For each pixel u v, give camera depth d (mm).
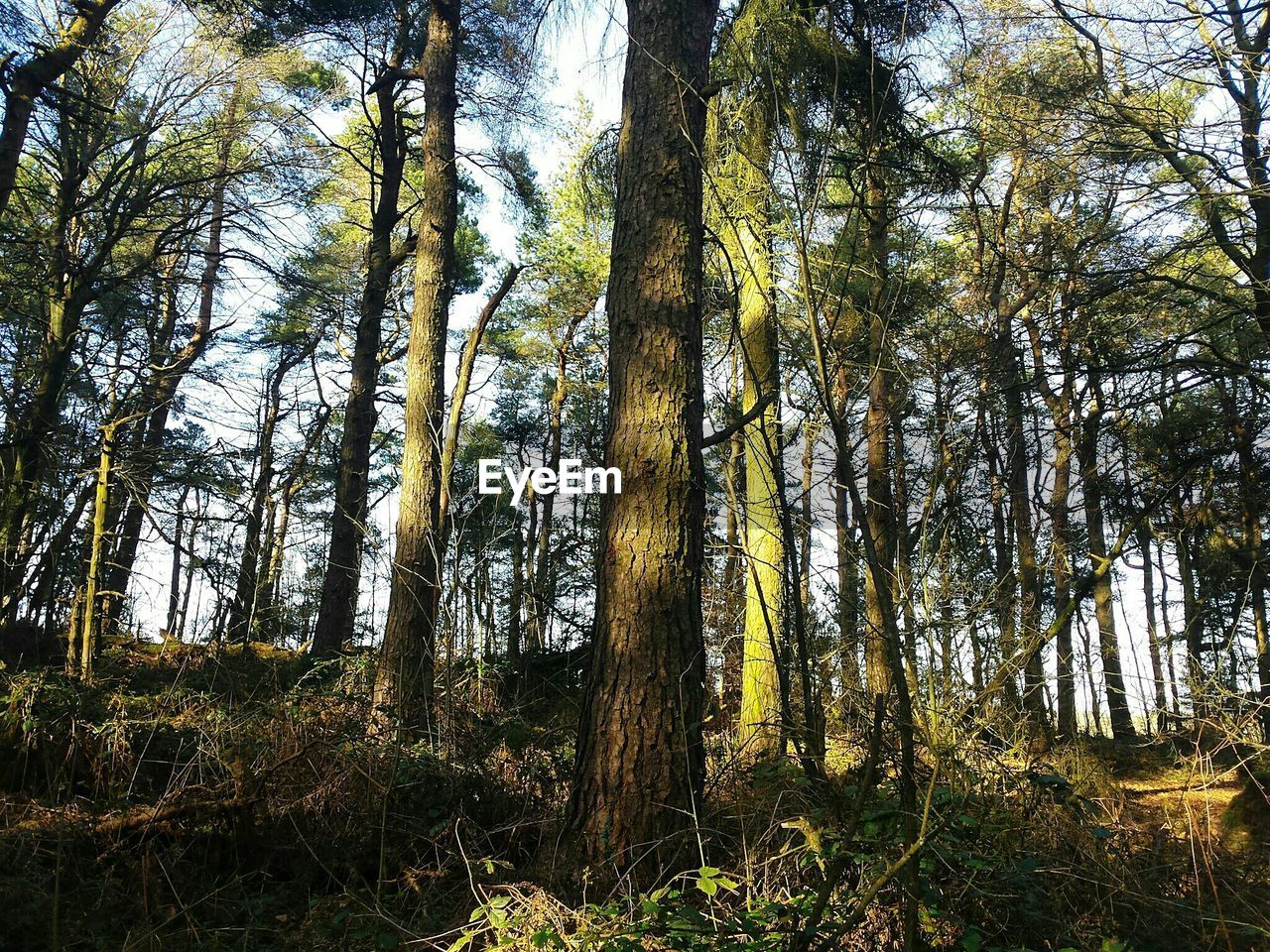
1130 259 9664
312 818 4941
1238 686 5176
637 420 4691
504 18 12727
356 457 15203
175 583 13414
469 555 8023
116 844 4570
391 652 8094
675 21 5180
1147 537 10547
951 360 7684
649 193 4988
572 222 21438
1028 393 10781
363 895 4496
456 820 4707
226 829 4809
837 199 9414
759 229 7145
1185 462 9477
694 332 4879
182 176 13750
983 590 4402
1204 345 8688
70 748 5316
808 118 3992
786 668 4324
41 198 12289
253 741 5332
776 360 3934
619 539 4578
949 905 3621
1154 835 4691
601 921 3537
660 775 4238
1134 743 10375
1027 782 4246
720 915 3727
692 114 5117
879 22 5188
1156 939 3619
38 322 11719
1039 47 9977
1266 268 8672
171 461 11328
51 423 10453
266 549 11891
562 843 4316
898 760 3590
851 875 3719
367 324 15711
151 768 5551
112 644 11609
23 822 4715
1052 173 10273
